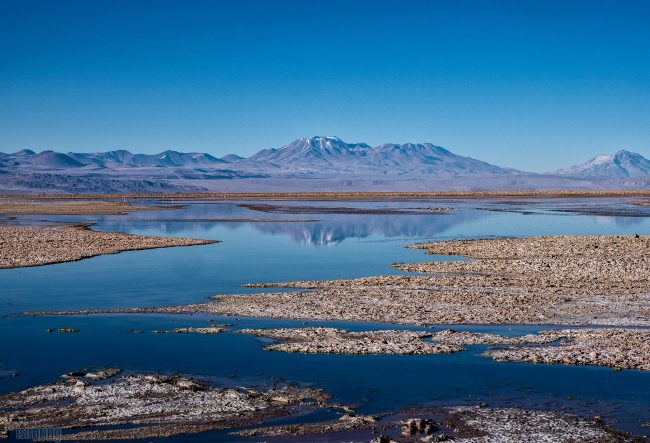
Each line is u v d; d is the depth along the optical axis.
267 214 99.19
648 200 149.00
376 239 59.81
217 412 16.77
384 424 16.11
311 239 60.34
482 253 46.47
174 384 18.61
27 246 50.66
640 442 15.15
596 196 183.38
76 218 89.31
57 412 16.69
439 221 81.81
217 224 79.31
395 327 25.02
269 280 36.41
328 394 18.00
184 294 32.03
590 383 18.78
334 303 29.00
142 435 15.42
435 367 20.19
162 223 80.81
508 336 23.53
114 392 18.02
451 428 15.90
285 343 22.64
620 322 25.53
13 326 25.41
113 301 30.38
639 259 40.31
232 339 23.30
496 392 18.17
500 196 188.25
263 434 15.50
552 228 69.81
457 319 26.03
